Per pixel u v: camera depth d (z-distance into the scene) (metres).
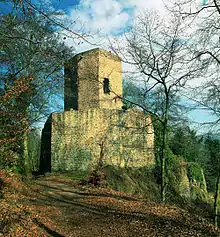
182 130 16.12
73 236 8.62
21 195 12.78
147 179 26.31
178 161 25.94
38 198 13.27
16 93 7.82
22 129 8.27
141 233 8.94
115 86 31.67
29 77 8.45
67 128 26.58
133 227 9.54
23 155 18.06
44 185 17.45
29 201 12.30
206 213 17.45
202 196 26.81
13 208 10.04
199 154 18.22
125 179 24.17
